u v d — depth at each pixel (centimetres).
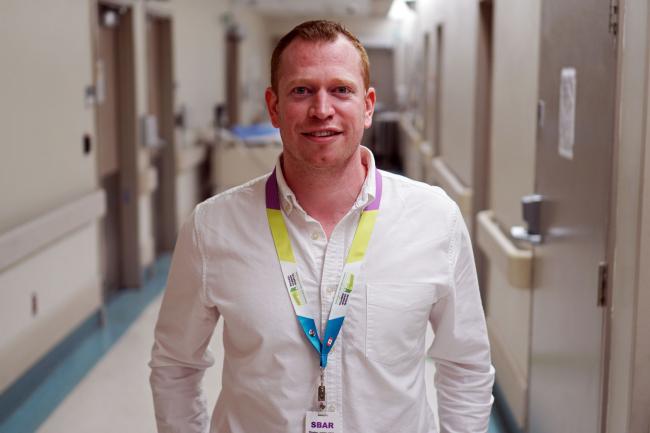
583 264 253
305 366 151
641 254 205
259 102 1597
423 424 159
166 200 803
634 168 209
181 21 847
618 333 222
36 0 432
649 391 210
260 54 1619
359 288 151
